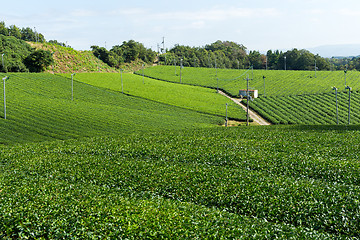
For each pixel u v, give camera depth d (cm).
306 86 16188
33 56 14988
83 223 2091
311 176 3114
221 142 4438
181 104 11962
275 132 5225
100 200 2455
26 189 2695
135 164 3500
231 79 18338
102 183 3056
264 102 12888
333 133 4956
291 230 2078
